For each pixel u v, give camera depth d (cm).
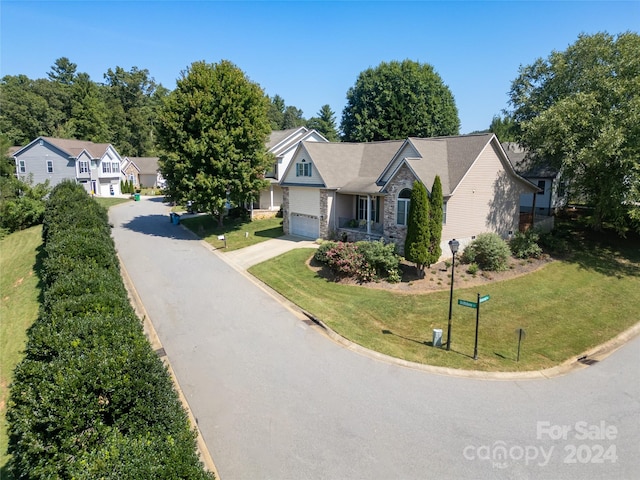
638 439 895
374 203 2634
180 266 2272
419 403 1018
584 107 2123
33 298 1802
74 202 2438
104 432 603
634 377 1177
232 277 2080
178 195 2998
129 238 3016
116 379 661
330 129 7269
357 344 1347
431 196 1862
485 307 1664
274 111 10675
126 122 8969
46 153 5675
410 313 1598
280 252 2467
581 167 2359
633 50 2166
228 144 2867
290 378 1131
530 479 777
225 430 909
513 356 1292
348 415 966
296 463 812
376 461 818
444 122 5062
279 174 3712
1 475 780
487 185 2286
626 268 2153
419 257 1853
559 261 2217
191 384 1098
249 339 1377
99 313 908
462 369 1195
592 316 1634
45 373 655
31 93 7569
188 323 1502
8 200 3369
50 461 566
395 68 4822
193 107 2805
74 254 1378
